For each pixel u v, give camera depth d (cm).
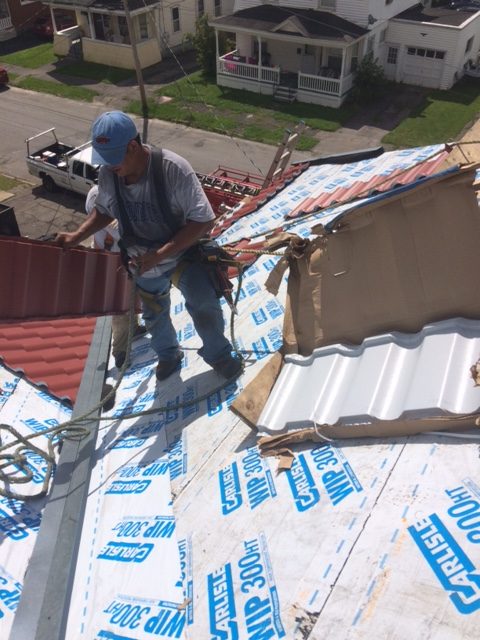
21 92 2658
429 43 2347
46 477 340
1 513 326
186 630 222
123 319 475
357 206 303
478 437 232
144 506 304
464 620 174
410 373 272
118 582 264
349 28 2289
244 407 318
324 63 2414
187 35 2891
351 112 2289
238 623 213
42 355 494
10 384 464
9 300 390
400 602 189
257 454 296
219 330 370
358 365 301
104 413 427
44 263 393
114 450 375
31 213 1780
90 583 273
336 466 258
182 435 350
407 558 201
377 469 244
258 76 2466
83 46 2922
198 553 255
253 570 231
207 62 2681
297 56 2453
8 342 506
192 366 426
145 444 363
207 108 2388
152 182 305
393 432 254
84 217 1762
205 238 356
